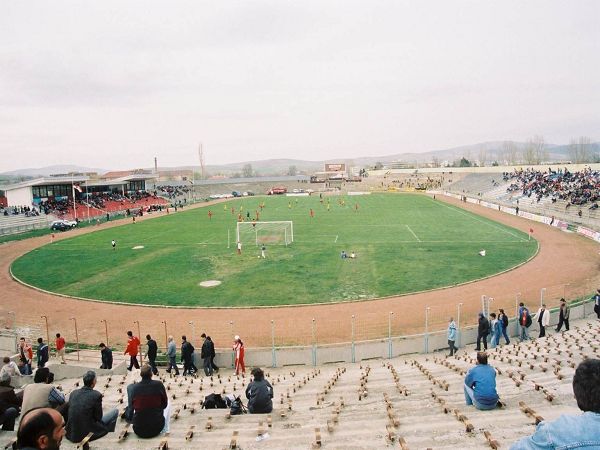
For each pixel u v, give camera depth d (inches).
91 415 371.9
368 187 7155.5
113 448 364.5
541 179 4347.9
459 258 1925.4
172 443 379.6
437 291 1444.4
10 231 3034.0
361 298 1390.3
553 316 1106.7
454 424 359.9
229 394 627.8
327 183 7844.5
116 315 1305.4
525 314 1010.1
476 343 1034.7
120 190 4933.6
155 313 1312.7
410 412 439.5
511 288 1462.8
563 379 522.6
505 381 543.8
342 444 343.3
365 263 1862.7
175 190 6323.8
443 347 1011.3
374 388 620.7
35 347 1077.1
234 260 1980.8
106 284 1635.1
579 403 148.9
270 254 2094.0
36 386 389.4
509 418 366.0
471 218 3287.4
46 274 1812.3
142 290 1544.0
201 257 2064.5
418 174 7682.1
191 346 919.7
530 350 813.2
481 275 1632.6
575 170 4621.1
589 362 149.5
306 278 1642.5
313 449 339.6
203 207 4739.2
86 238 2716.5
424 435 338.6
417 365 803.4
